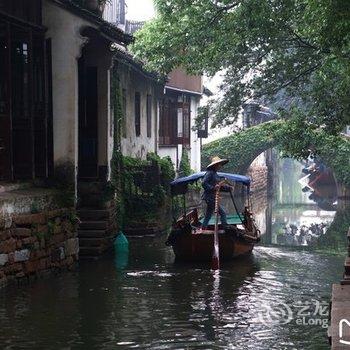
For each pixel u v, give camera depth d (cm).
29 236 1258
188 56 2125
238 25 1903
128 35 1659
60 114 1519
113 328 989
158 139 2969
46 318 1037
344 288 674
